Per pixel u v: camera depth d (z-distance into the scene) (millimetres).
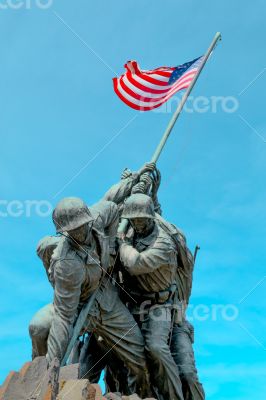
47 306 27578
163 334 29172
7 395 22188
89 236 27266
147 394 29391
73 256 26844
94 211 28438
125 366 30734
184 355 30094
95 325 28797
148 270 29078
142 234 29812
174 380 28750
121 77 39594
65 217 26625
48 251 29000
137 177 33094
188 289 31969
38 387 22453
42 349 26891
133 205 29438
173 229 31031
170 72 39688
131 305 30359
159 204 34906
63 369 24281
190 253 31562
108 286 29266
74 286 26672
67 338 26391
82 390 22578
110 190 32469
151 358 28953
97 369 30609
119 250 29812
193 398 29703
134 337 29078
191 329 32000
